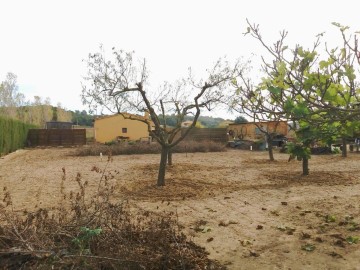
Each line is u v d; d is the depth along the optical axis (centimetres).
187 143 2762
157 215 669
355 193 861
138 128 4350
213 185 1019
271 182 1065
